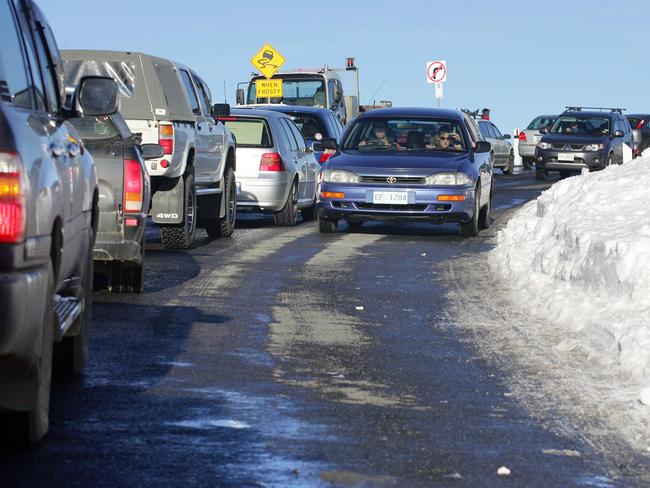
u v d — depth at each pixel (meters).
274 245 31.58
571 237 21.61
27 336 9.93
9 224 9.67
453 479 10.40
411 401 13.44
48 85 12.71
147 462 10.67
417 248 31.45
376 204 34.62
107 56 29.23
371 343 17.14
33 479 10.10
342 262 27.69
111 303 20.33
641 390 13.29
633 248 18.39
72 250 12.80
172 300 20.91
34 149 10.37
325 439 11.63
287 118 40.62
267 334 17.69
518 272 24.78
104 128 21.16
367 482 10.23
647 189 24.44
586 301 18.98
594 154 71.25
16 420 10.80
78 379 14.15
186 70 32.00
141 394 13.41
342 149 36.62
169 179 29.61
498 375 14.91
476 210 35.28
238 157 37.50
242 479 10.21
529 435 11.98
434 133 36.72
